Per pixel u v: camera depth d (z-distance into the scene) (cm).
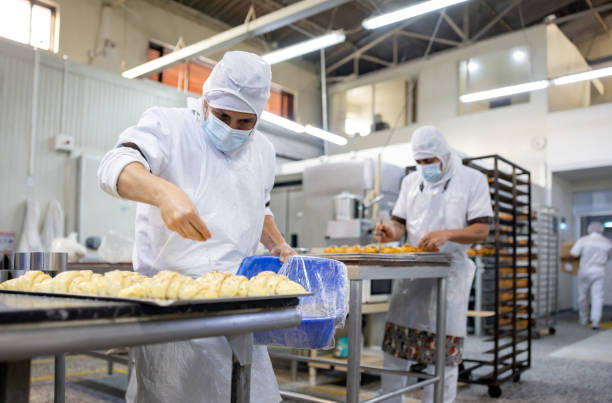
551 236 742
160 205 92
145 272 125
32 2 639
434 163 227
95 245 503
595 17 923
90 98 540
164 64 572
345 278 121
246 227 131
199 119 127
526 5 877
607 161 757
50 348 59
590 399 296
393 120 1012
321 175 530
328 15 875
